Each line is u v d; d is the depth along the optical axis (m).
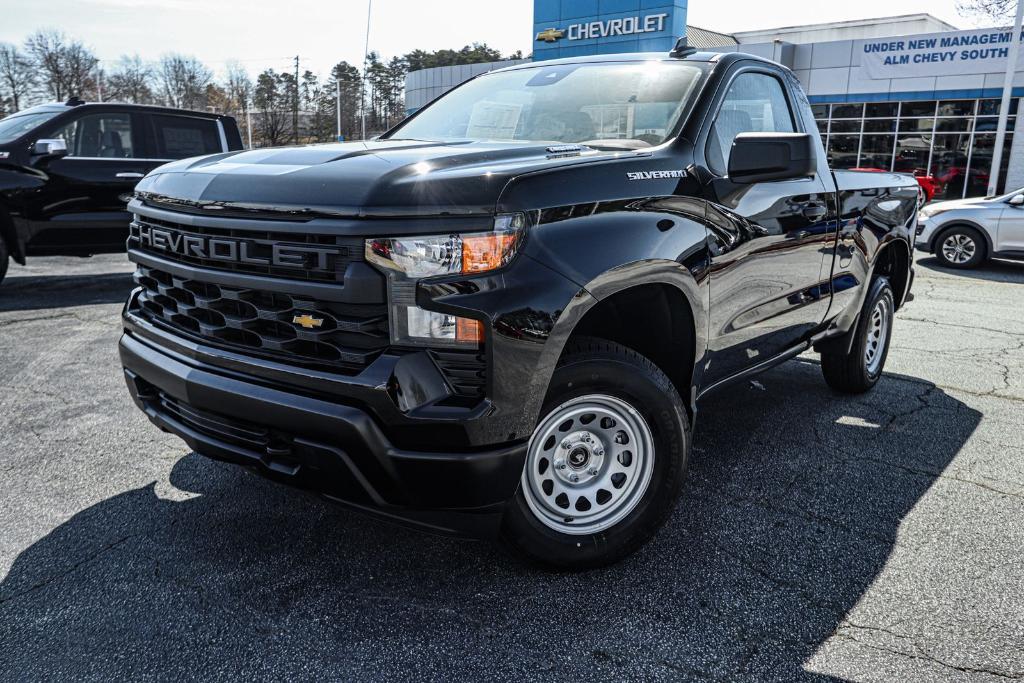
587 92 3.27
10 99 73.12
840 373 4.52
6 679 2.02
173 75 84.25
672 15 25.41
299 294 2.11
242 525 2.87
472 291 2.04
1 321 6.34
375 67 86.75
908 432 4.00
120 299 7.40
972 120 22.30
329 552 2.68
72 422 3.95
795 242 3.34
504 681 2.04
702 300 2.69
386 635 2.22
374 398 2.03
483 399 2.09
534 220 2.16
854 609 2.39
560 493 2.48
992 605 2.42
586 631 2.26
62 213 7.51
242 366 2.27
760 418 4.20
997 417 4.26
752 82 3.38
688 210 2.65
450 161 2.28
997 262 11.88
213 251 2.29
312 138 77.94
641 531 2.60
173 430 2.58
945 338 6.33
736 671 2.09
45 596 2.40
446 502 2.13
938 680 2.06
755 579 2.55
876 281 4.48
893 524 2.96
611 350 2.44
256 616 2.31
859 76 24.03
